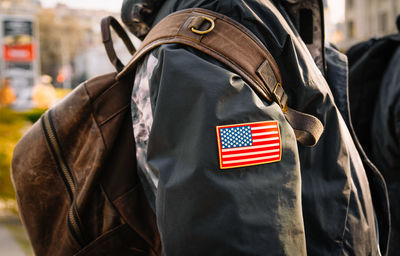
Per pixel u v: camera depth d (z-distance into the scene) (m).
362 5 28.75
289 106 0.99
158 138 0.87
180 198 0.81
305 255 0.88
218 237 0.79
